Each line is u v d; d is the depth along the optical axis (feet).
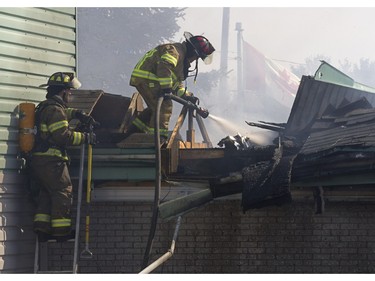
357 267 75.46
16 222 74.95
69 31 82.17
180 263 76.02
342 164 67.67
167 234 76.48
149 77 78.02
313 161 68.33
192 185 75.56
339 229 75.66
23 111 74.02
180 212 69.97
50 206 73.72
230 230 75.97
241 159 75.05
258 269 75.56
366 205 75.87
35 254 74.38
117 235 77.20
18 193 75.25
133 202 77.30
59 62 80.94
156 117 72.13
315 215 75.77
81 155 73.82
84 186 77.25
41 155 72.95
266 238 75.77
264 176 67.51
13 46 76.69
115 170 75.87
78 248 74.23
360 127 72.90
